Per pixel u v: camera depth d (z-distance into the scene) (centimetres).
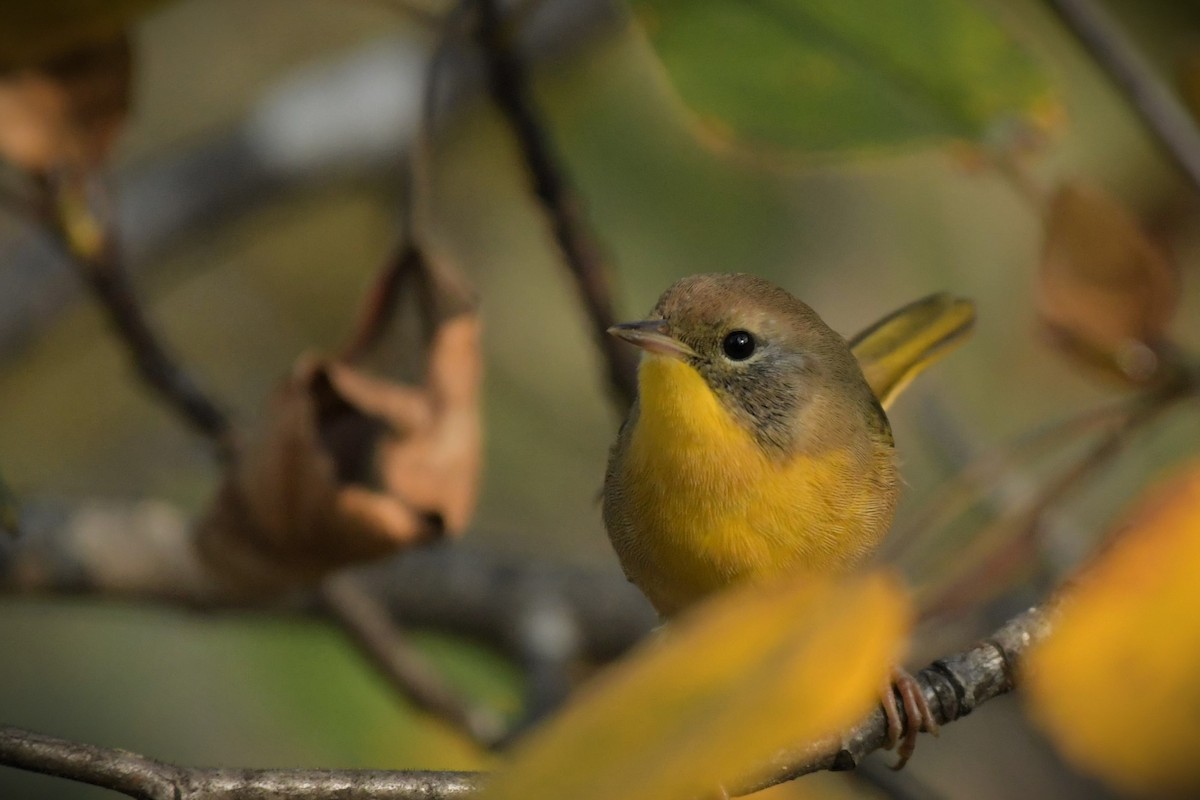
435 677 291
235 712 297
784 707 228
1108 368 286
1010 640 279
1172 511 264
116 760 277
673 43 287
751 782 278
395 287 284
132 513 291
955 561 285
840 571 283
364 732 292
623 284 299
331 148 302
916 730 279
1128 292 286
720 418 283
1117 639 257
